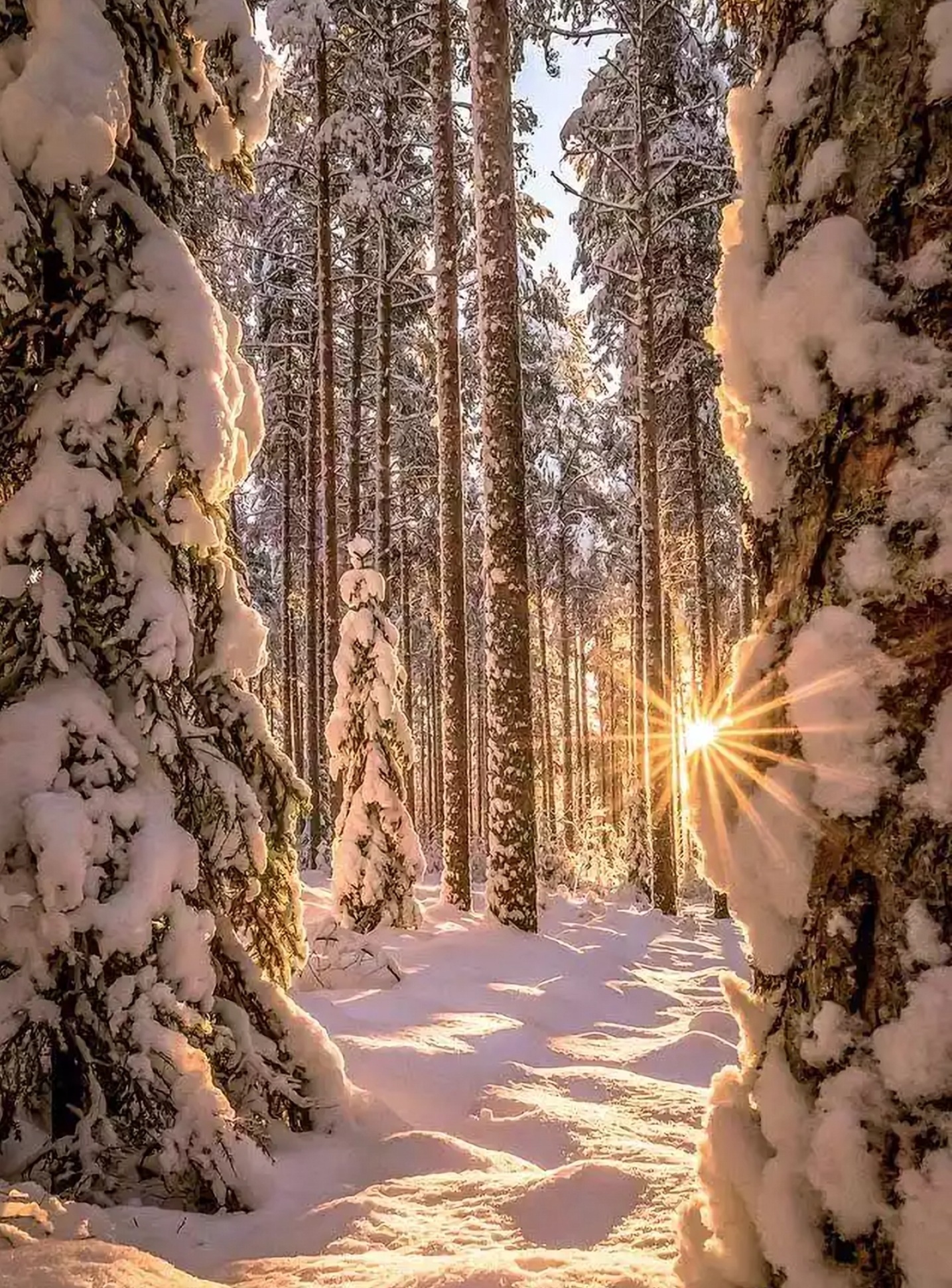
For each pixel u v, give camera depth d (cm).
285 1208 310
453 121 1438
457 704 1249
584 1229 273
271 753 406
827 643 154
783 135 173
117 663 355
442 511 1290
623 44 1859
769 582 178
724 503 2388
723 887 173
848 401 157
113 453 356
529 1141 404
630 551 2828
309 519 2164
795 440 168
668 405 2145
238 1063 366
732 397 181
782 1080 158
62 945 315
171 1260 268
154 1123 316
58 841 312
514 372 1035
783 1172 154
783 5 178
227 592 402
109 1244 254
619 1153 372
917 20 153
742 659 177
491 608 1017
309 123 1877
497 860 985
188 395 360
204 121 406
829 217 163
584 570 3203
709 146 1850
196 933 346
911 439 149
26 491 345
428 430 2386
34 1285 225
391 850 1034
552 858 1877
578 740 3928
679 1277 175
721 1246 166
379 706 1073
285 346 2097
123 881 330
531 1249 259
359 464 2117
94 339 361
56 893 311
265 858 383
